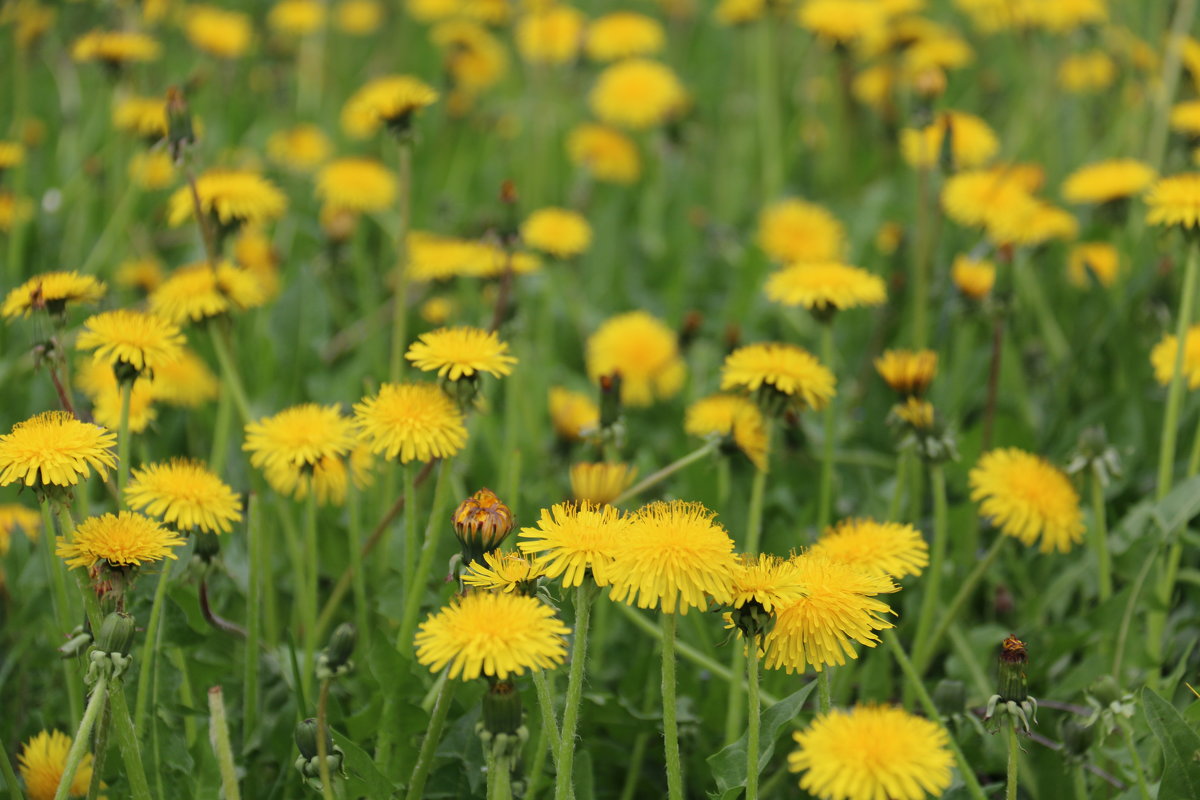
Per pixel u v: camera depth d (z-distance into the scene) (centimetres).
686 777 130
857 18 176
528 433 148
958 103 225
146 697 124
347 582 131
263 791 127
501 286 144
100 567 119
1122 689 128
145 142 160
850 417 151
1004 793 129
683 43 244
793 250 159
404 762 126
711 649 131
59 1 190
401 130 139
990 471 131
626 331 152
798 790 127
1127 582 135
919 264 152
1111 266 157
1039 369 153
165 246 176
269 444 127
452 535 130
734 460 144
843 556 124
